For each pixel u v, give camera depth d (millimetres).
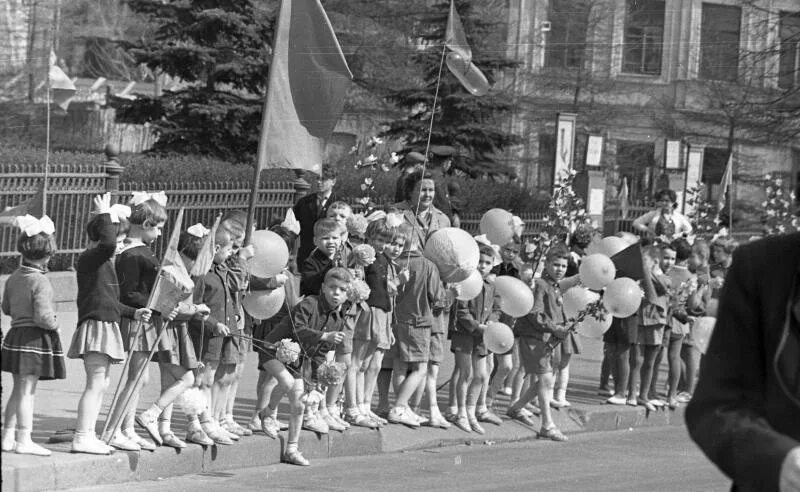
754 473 3918
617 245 20344
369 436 15445
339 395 15516
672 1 58500
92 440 12250
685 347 21047
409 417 16297
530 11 58156
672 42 58719
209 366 13484
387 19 52156
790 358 4137
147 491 11930
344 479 13414
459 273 15992
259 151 15445
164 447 13016
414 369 16203
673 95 58531
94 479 11969
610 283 18219
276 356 13727
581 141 57656
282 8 15711
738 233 42406
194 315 12930
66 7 65188
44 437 12961
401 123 42500
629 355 20109
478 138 41781
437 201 20422
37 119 53156
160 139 38281
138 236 12758
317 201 19953
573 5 58719
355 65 51531
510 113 49062
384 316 15578
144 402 15836
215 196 25781
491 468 14766
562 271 17734
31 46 54656
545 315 17438
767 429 4023
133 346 12453
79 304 12156
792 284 4223
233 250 13750
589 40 58281
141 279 12586
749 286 4293
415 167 18297
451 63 19609
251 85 39250
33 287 11594
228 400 14281
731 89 54219
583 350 26891
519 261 19641
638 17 58969
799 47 42812
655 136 58500
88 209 24266
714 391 4246
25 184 23125
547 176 58188
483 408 17594
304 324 13953
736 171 57625
